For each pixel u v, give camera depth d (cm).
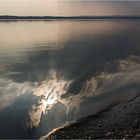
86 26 19088
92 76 3944
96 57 5650
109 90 3222
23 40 9612
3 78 3859
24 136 2089
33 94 3131
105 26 18475
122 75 3938
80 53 6269
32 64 4969
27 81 3716
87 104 2761
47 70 4412
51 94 3136
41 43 8619
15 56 5875
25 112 2584
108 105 2708
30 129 2217
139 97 2888
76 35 11456
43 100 2922
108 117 2362
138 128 2042
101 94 3078
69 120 2384
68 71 4316
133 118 2264
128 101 2781
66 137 2008
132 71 4191
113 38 9888
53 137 2036
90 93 3142
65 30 14950
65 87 3409
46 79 3822
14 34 12244
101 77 3862
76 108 2661
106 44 8081
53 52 6488
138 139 1848
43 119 2419
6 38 10294
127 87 3325
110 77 3838
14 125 2288
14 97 3012
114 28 15950
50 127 2244
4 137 2070
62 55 6000
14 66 4769
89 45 7856
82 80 3719
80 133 2053
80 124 2261
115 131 2023
